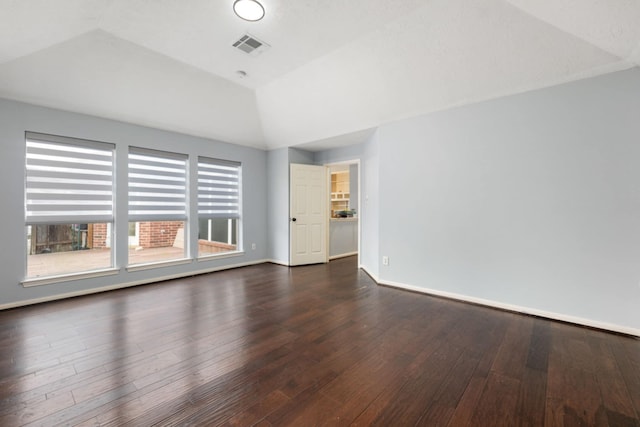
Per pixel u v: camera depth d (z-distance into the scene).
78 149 3.52
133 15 2.43
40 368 1.91
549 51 2.51
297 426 1.42
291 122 4.58
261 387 1.73
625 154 2.47
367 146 4.74
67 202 3.44
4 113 3.00
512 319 2.80
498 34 2.49
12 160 3.05
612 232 2.53
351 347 2.23
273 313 2.94
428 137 3.56
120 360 2.02
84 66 2.99
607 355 2.12
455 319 2.79
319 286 3.97
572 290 2.70
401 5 2.35
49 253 3.48
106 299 3.36
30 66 2.82
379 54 2.94
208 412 1.51
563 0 1.94
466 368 1.94
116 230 3.77
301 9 2.37
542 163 2.83
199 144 4.63
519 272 2.97
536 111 2.85
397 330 2.54
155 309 3.04
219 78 3.63
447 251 3.44
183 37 2.75
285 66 3.33
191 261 4.55
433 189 3.53
